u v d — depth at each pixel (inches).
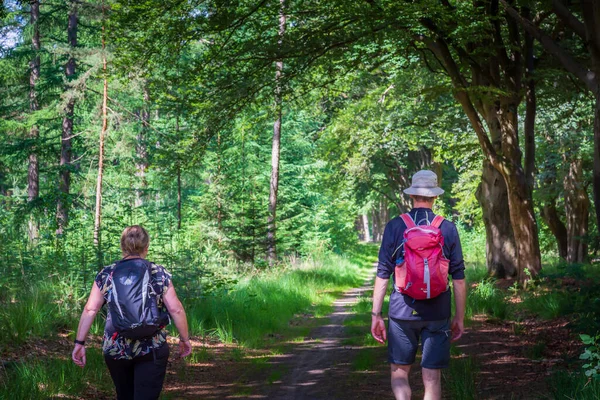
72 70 1112.8
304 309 591.5
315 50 546.9
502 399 236.8
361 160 1262.3
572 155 882.1
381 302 195.0
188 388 277.9
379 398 255.8
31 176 1112.8
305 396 263.6
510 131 619.2
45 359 282.4
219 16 512.4
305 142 1412.4
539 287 586.9
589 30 400.5
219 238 829.8
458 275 191.0
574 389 223.9
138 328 171.2
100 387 263.0
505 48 661.9
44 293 381.1
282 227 994.7
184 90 577.3
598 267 701.9
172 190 1316.4
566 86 698.2
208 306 456.1
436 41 586.6
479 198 723.4
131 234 183.8
